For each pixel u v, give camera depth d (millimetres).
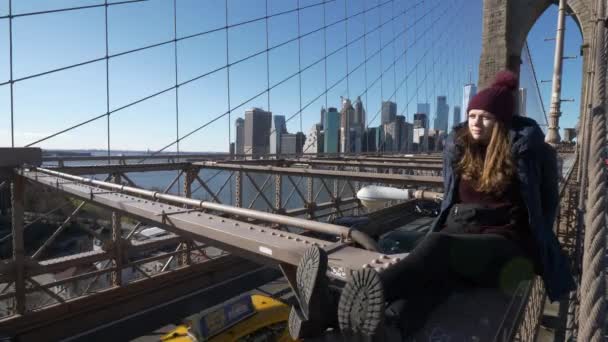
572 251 6695
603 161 1474
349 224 12695
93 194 4562
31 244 22859
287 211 12453
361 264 1966
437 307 1653
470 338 1464
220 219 3133
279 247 2303
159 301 10125
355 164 11031
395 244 12195
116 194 4547
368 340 1357
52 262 8586
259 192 11359
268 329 8500
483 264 1762
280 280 12805
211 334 7973
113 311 9297
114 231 9492
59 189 5711
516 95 1898
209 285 11109
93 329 8914
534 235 1789
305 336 1568
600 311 1301
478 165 1919
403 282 1674
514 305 1653
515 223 1850
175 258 12695
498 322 1546
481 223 1871
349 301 1420
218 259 11328
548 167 1850
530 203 1779
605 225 1392
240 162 10844
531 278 1806
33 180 7012
